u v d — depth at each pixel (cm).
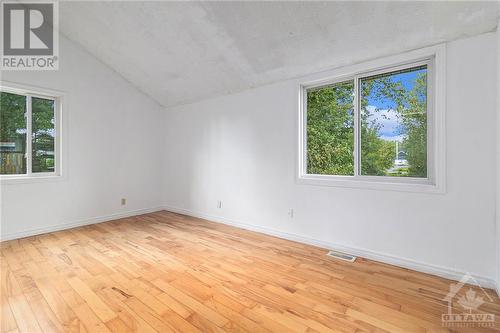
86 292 199
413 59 240
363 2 205
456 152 217
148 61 373
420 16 203
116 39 346
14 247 296
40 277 223
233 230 368
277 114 336
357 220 272
